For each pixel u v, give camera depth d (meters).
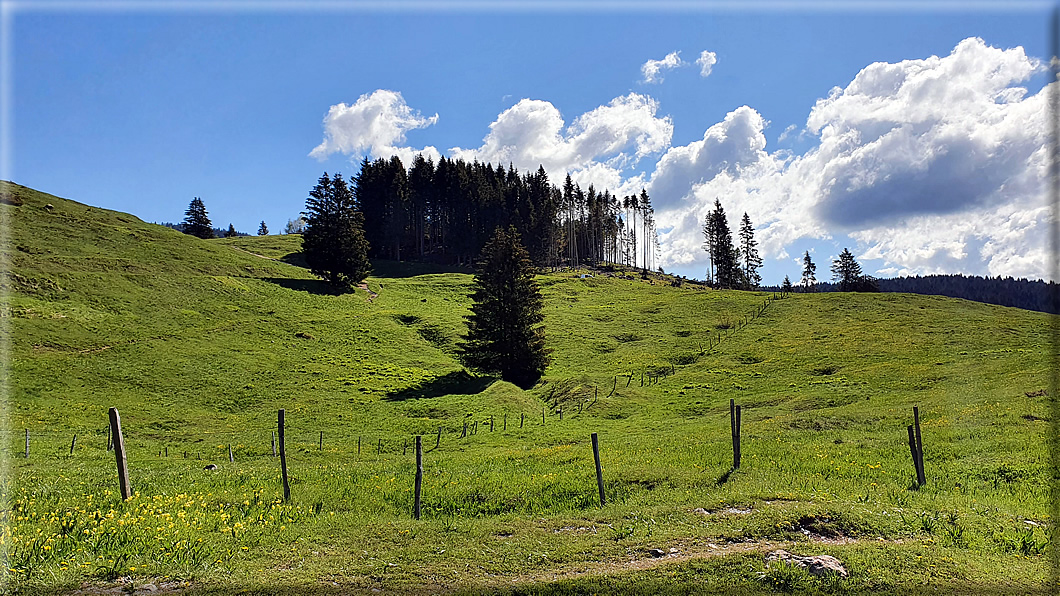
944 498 15.79
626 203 158.12
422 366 62.72
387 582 10.38
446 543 12.57
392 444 34.91
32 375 43.78
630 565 11.25
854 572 10.30
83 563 10.06
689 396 47.91
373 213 140.25
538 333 63.34
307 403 47.03
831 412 33.97
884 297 86.50
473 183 143.75
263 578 10.34
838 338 64.75
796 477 18.38
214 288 81.00
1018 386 34.81
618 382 55.47
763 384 49.06
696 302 93.56
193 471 22.28
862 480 18.05
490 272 62.41
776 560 10.76
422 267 130.62
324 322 74.31
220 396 47.03
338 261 97.62
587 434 35.50
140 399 43.81
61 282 66.94
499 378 60.50
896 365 48.88
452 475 20.78
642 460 22.47
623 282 124.38
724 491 16.69
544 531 13.53
